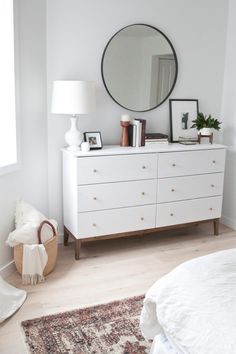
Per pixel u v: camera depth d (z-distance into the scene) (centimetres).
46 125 312
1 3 264
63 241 339
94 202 298
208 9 359
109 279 276
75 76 316
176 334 141
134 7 327
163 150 315
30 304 241
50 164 320
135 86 340
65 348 201
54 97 290
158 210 326
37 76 296
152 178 317
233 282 147
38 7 287
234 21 363
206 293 142
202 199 346
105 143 339
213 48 370
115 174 301
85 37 312
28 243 265
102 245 336
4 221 277
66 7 301
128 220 315
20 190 294
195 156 332
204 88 376
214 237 360
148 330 171
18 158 284
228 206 390
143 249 329
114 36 322
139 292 259
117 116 340
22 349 200
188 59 361
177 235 363
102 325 221
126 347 202
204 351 125
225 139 388
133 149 311
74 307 239
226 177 390
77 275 281
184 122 368
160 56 346
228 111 380
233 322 124
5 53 270
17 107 278
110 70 327
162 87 353
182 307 143
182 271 162
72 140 301
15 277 276
